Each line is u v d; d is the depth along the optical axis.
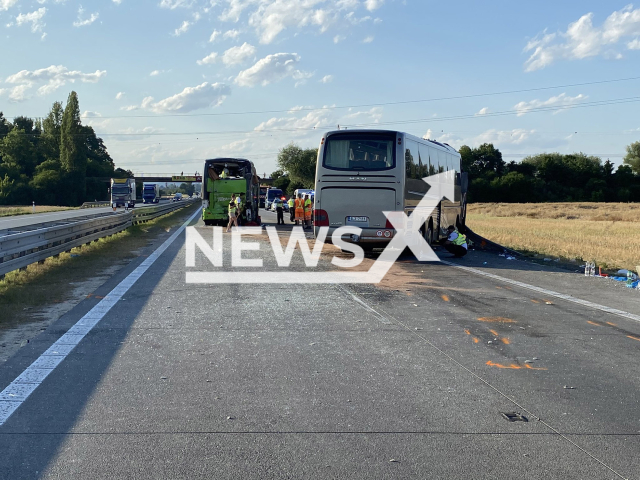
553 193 117.56
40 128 161.25
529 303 10.70
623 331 8.52
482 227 38.91
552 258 19.52
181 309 9.38
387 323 8.62
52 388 5.53
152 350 6.90
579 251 21.72
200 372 6.09
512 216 62.81
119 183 74.69
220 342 7.32
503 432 4.67
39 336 7.45
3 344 7.05
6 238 10.81
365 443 4.41
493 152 131.38
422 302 10.46
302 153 124.69
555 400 5.46
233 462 4.05
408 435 4.57
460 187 25.38
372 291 11.59
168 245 20.55
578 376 6.24
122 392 5.45
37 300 9.70
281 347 7.14
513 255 20.75
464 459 4.16
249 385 5.70
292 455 4.18
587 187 115.88
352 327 8.31
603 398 5.54
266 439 4.45
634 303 11.04
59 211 65.25
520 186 114.69
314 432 4.60
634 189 112.94
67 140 124.81
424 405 5.24
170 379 5.85
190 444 4.34
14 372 5.99
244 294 10.95
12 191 119.88
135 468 3.95
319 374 6.09
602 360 6.91
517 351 7.22
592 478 3.90
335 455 4.19
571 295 11.83
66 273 13.05
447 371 6.30
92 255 16.67
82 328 7.91
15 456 4.11
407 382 5.89
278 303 10.10
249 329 8.07
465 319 9.05
